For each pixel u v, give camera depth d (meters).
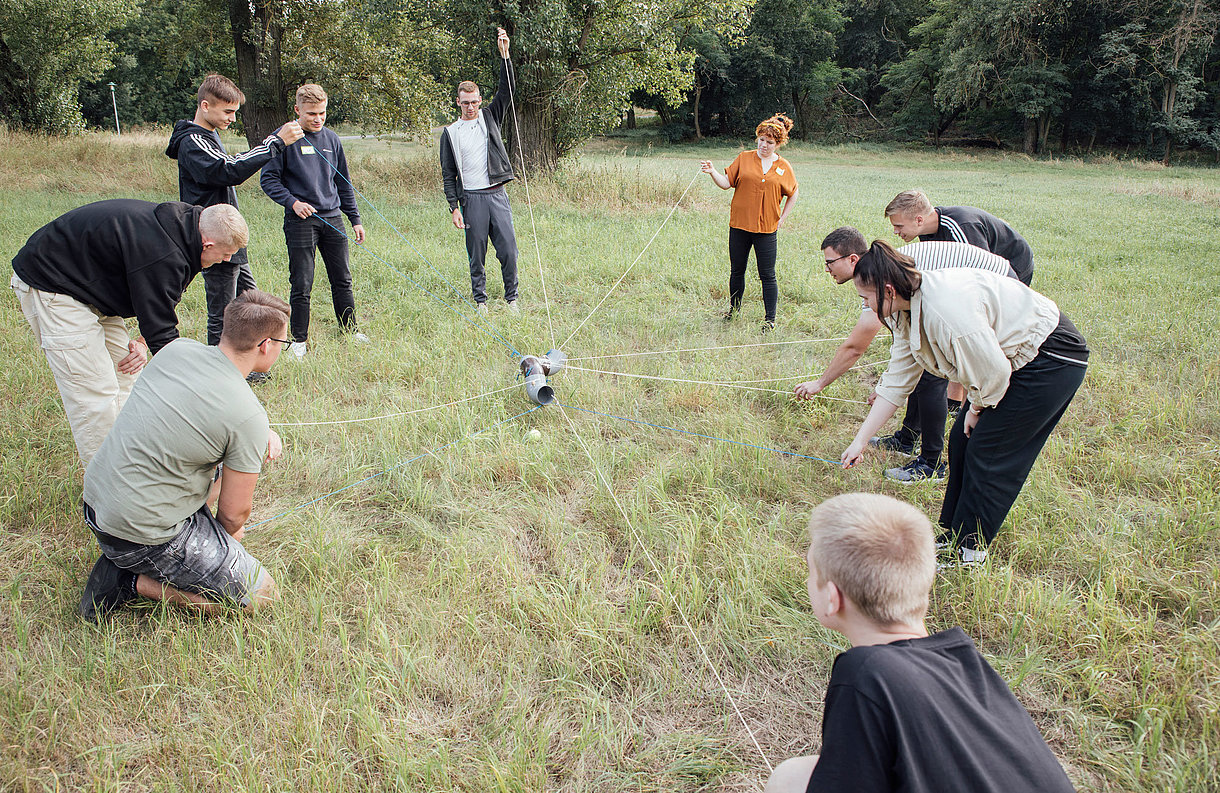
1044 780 1.39
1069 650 2.79
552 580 3.21
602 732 2.48
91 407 3.52
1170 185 19.39
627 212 11.48
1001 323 2.87
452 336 5.88
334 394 4.97
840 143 45.06
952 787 1.33
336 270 5.83
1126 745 2.43
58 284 3.29
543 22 13.00
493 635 2.88
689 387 5.06
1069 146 39.16
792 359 5.66
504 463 4.07
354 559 3.32
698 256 8.45
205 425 2.69
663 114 49.00
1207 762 2.30
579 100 14.31
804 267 8.12
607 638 2.85
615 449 4.29
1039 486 3.81
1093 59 35.38
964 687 1.47
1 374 4.88
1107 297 7.09
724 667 2.82
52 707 2.49
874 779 1.36
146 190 13.60
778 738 2.53
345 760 2.37
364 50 16.17
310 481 3.94
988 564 3.19
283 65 16.67
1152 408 4.64
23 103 24.70
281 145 5.06
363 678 2.58
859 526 1.60
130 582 2.90
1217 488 3.83
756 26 45.09
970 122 45.12
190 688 2.59
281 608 2.94
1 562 3.21
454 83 18.52
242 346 2.79
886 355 5.79
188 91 47.56
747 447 4.26
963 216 4.17
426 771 2.30
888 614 1.57
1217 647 2.75
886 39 48.53
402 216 10.70
